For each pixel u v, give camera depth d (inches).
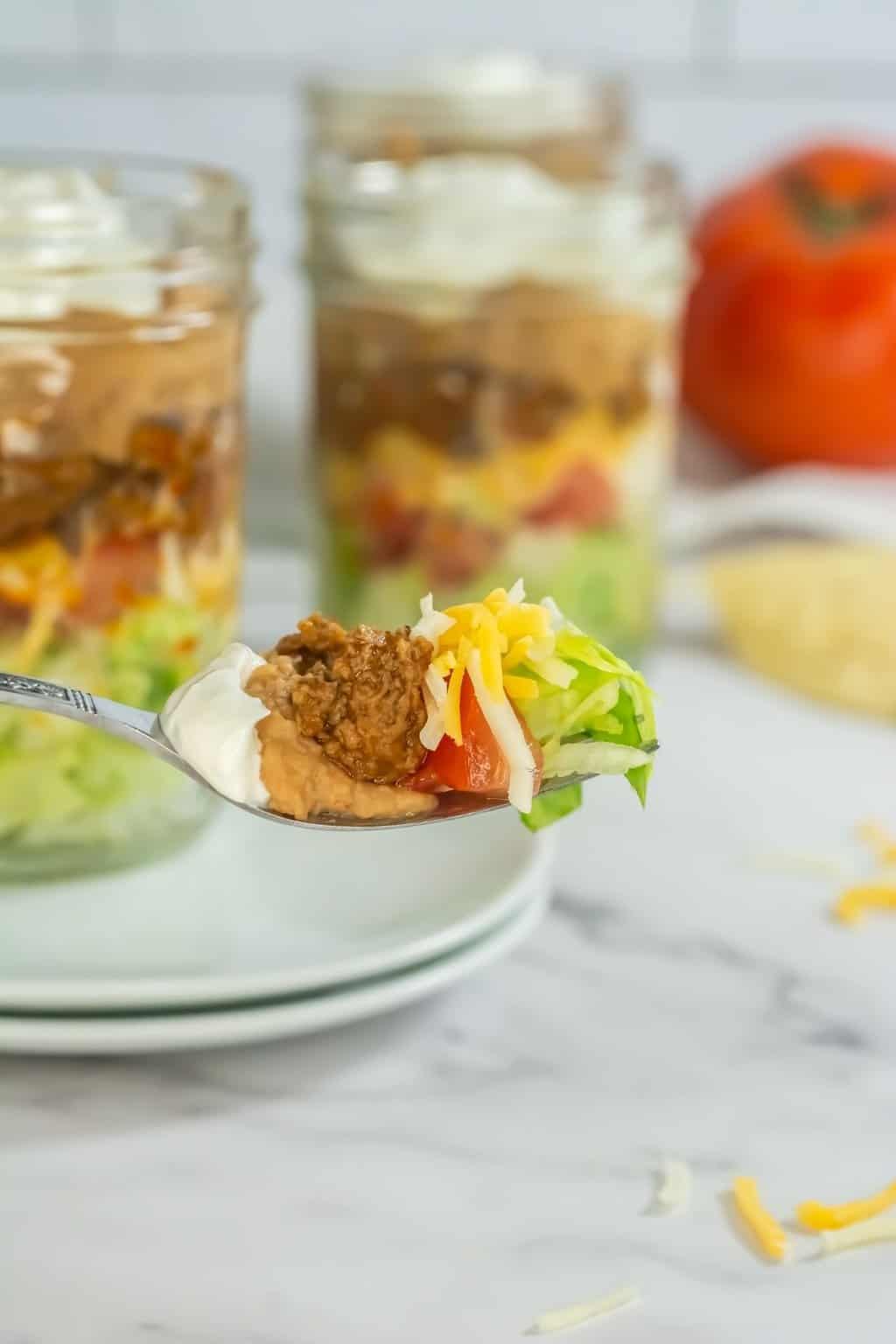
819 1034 21.4
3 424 21.2
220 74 34.8
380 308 25.1
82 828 22.0
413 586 25.7
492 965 22.2
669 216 25.6
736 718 26.6
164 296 21.5
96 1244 19.3
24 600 21.6
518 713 19.8
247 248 22.3
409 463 25.4
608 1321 18.9
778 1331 18.9
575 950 22.4
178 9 34.5
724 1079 20.9
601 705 19.8
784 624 27.6
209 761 19.8
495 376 25.0
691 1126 20.4
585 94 30.3
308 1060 21.0
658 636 28.1
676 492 32.6
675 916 22.9
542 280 24.9
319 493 26.4
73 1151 20.1
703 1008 21.7
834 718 26.6
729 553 30.6
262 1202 19.7
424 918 21.3
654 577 26.6
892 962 22.3
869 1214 19.6
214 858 22.4
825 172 32.0
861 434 32.0
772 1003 21.7
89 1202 19.7
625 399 25.4
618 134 30.8
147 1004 20.3
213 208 22.0
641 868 23.6
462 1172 20.0
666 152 35.6
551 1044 21.2
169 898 21.9
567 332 25.0
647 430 25.8
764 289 31.5
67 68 34.6
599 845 24.0
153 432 21.6
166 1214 19.6
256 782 19.7
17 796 21.9
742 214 31.9
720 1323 18.9
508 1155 20.1
